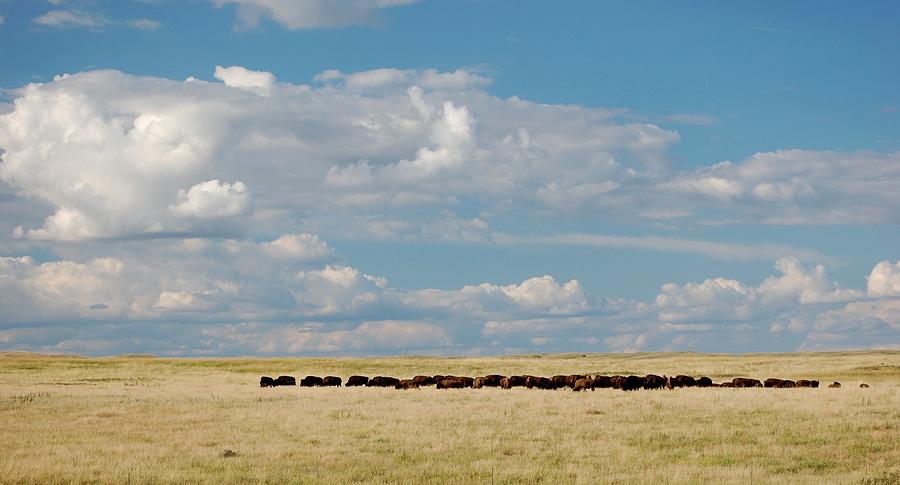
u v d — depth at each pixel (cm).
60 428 3072
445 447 2620
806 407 3691
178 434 2898
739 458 2434
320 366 9544
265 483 2059
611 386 5131
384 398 4431
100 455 2438
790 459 2422
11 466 2214
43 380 6712
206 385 6050
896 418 3291
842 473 2211
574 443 2695
